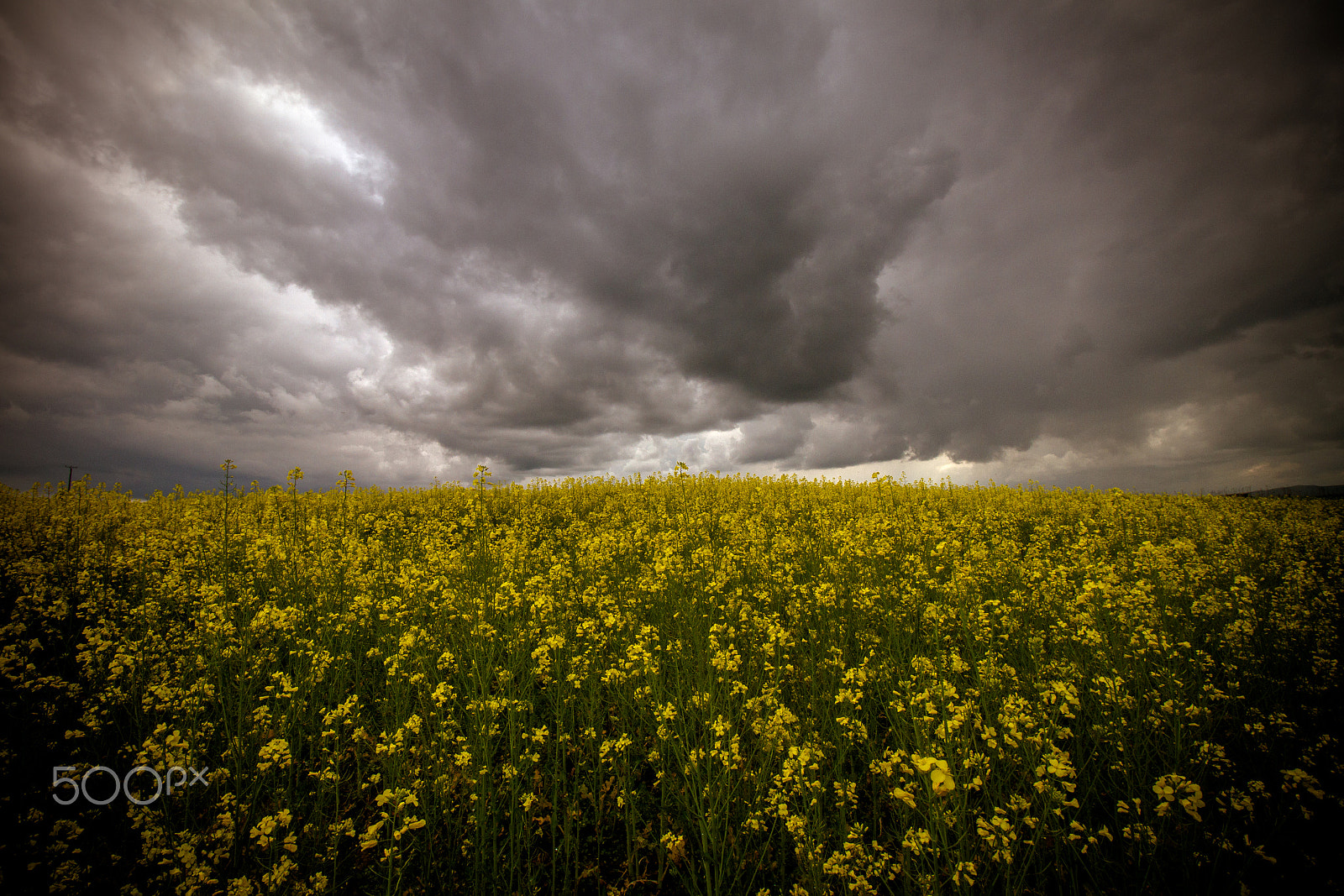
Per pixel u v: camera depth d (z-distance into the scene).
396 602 7.38
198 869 3.63
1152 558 7.94
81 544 9.81
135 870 3.97
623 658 6.46
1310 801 4.32
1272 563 9.45
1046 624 7.08
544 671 5.90
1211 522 12.52
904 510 14.14
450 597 7.36
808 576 8.99
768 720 4.91
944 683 4.71
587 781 4.91
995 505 16.12
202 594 6.98
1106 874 3.92
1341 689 5.62
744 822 4.16
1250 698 5.55
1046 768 3.63
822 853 3.80
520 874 4.07
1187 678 5.66
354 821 4.15
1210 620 7.09
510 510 16.03
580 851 4.36
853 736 4.97
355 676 6.55
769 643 6.05
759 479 20.64
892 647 6.62
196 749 4.80
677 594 8.19
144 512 13.00
